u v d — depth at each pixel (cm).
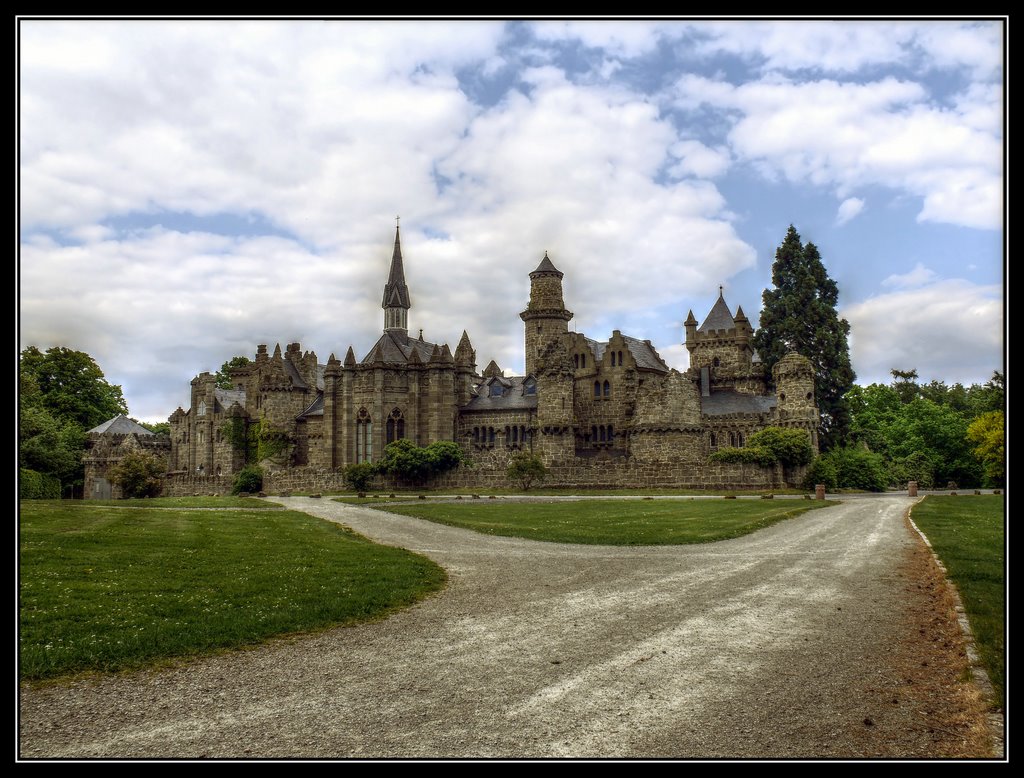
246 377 12638
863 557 2881
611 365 9369
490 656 1647
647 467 7769
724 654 1625
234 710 1339
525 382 9912
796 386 8381
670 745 1166
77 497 10856
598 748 1162
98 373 12250
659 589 2342
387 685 1464
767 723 1246
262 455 10256
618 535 3722
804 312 10475
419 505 5953
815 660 1570
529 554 3192
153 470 9038
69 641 1686
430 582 2500
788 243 10781
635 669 1535
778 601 2127
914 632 1759
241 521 4528
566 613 2039
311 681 1492
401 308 11481
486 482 8331
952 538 3272
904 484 10112
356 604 2122
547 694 1402
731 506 5334
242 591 2283
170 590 2273
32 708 1348
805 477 7812
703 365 10550
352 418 9550
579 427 9425
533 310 10488
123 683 1482
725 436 8831
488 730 1238
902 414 12500
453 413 9531
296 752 1160
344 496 7650
